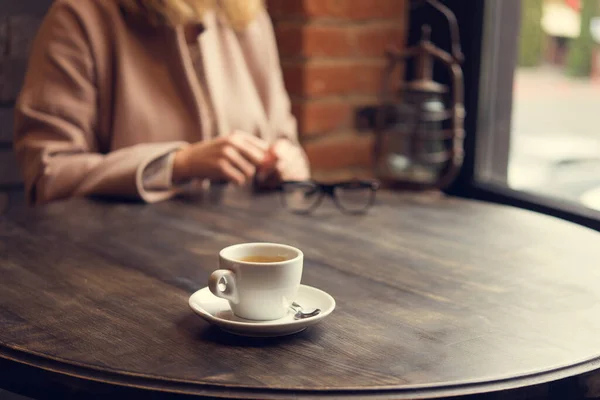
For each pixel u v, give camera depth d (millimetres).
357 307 876
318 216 1315
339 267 1027
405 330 810
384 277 989
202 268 1015
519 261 1074
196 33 1693
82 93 1549
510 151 2102
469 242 1169
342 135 2088
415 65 2111
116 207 1340
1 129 1787
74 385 700
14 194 1832
